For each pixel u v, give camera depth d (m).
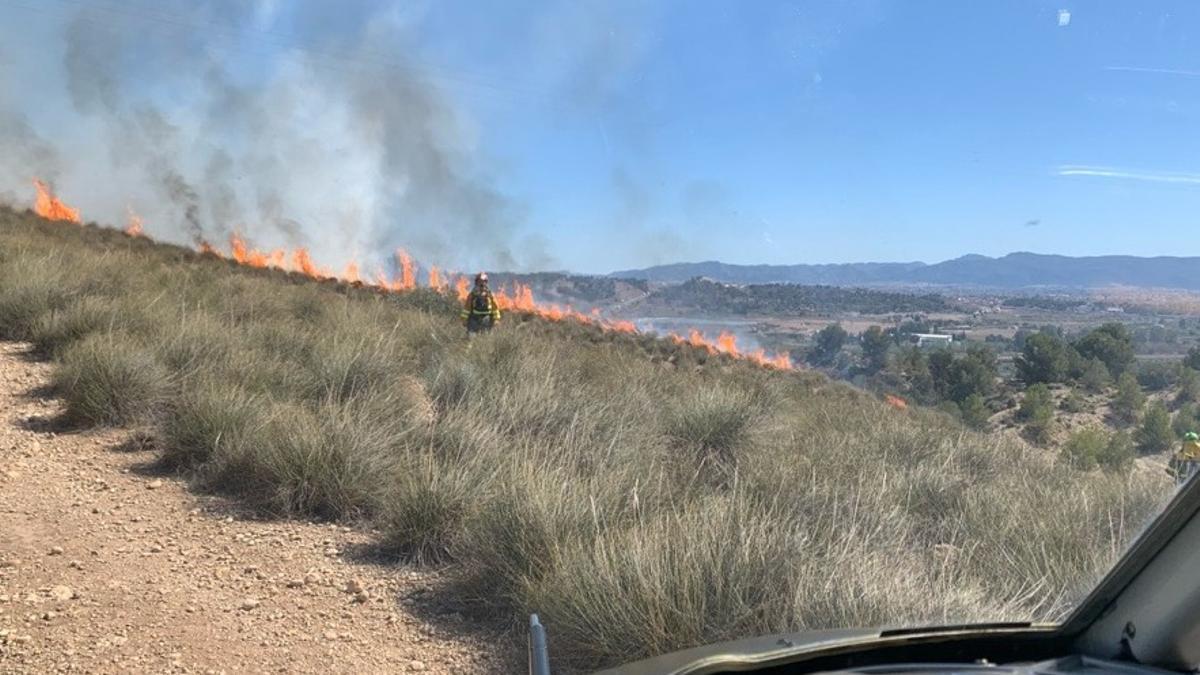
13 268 15.78
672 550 5.46
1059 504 7.62
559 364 14.25
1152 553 2.18
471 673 5.10
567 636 5.25
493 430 9.23
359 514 7.72
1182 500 2.08
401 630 5.62
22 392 10.82
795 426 12.26
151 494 7.92
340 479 7.76
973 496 8.27
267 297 18.73
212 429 8.65
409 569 6.65
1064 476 10.05
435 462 7.73
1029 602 5.73
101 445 9.23
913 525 7.41
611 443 8.86
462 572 6.40
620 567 5.35
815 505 6.93
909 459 10.51
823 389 23.38
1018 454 11.76
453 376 11.88
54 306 14.16
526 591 5.72
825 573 5.27
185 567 6.38
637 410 11.27
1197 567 2.10
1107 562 5.96
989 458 11.05
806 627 4.84
